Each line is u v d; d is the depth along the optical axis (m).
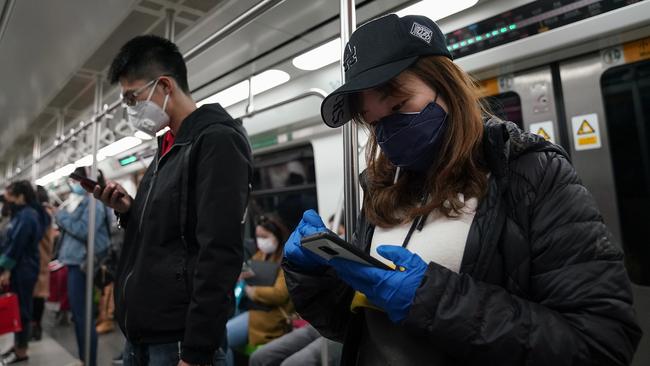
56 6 2.45
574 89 1.95
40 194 5.21
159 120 1.51
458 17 2.10
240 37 2.49
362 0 2.07
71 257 3.46
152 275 1.28
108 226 3.71
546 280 0.64
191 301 1.17
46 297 5.15
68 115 4.96
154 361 1.27
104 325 4.99
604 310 0.59
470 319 0.61
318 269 0.91
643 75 1.79
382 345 0.77
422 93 0.76
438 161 0.77
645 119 1.79
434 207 0.74
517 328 0.60
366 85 0.70
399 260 0.69
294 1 2.09
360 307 0.84
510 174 0.71
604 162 1.87
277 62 2.85
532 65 2.03
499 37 1.97
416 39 0.73
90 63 3.38
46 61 3.30
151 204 1.34
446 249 0.71
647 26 1.63
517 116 2.14
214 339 1.15
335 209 3.27
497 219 0.69
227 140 1.29
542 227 0.66
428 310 0.63
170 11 2.42
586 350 0.58
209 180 1.24
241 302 3.07
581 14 1.74
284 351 2.57
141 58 1.47
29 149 7.40
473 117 0.74
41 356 4.36
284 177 3.82
